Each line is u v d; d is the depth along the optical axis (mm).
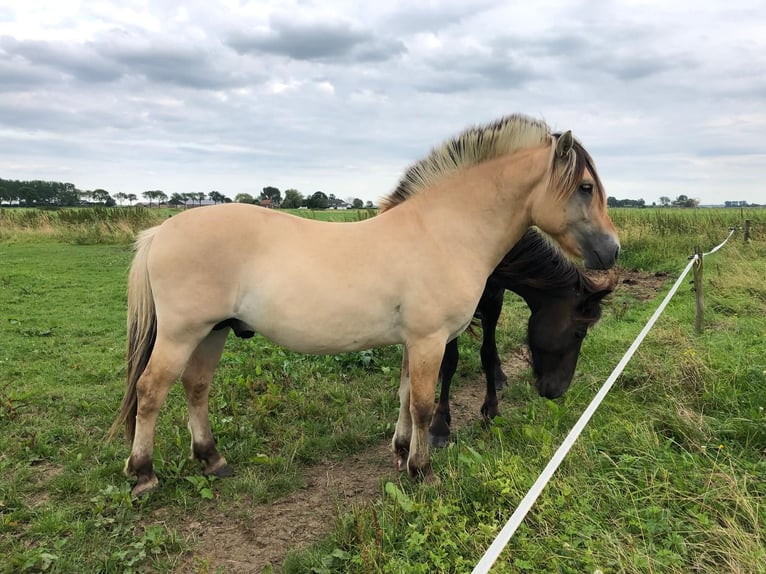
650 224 15922
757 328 5855
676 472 2867
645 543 2350
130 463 3119
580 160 2992
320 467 3648
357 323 2986
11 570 2479
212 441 3449
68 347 6262
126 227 18734
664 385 4102
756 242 13344
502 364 5828
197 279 2881
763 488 2672
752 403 3635
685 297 8156
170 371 2979
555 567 2199
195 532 2863
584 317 3965
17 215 20797
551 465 2123
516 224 3230
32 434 3840
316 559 2502
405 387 3559
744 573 2092
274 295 2906
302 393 4750
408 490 3211
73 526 2809
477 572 1517
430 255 3039
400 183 3359
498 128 3176
